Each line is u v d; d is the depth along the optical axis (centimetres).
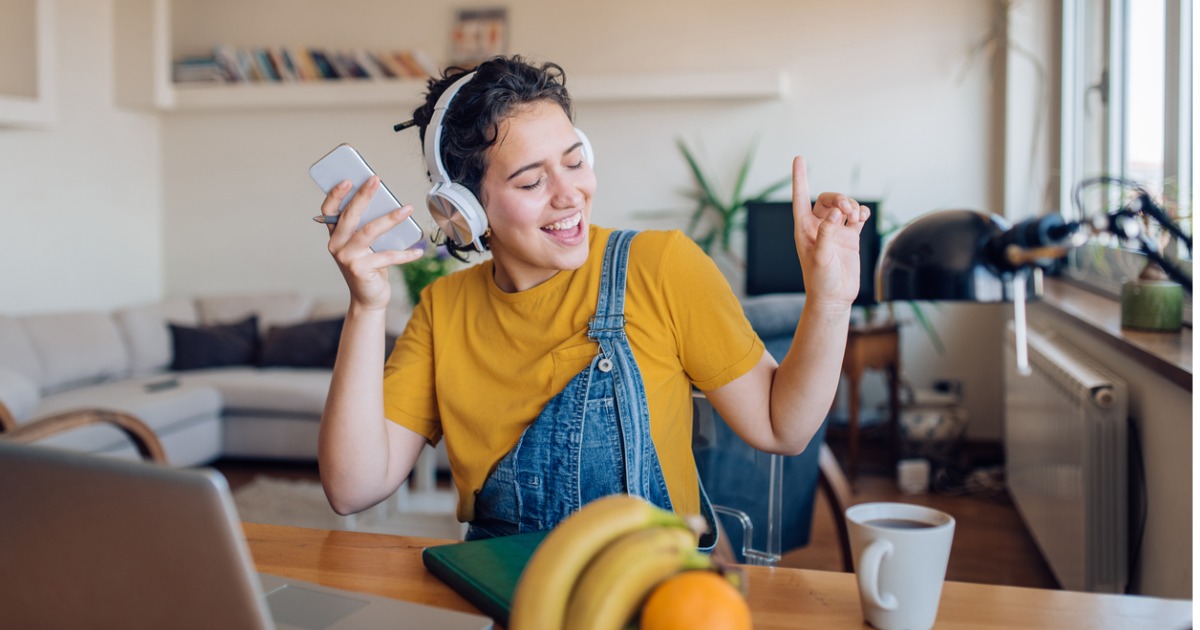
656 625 63
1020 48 457
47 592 69
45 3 487
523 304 127
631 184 523
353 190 106
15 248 496
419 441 132
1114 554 230
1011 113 459
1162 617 89
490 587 93
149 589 66
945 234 126
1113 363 255
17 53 488
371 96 534
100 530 65
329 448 116
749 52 507
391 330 475
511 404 125
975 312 488
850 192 497
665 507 122
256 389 461
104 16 550
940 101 486
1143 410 227
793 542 255
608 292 125
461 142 115
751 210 416
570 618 65
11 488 67
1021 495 347
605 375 121
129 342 501
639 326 124
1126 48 332
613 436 119
